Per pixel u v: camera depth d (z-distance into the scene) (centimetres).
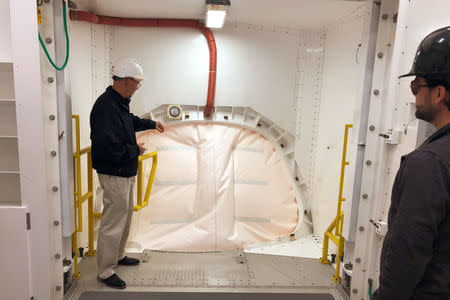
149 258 274
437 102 99
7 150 187
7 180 189
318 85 339
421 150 98
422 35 157
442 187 91
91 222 270
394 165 184
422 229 91
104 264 229
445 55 95
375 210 199
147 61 329
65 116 197
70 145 206
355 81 258
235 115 353
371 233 203
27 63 168
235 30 333
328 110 313
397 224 97
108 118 209
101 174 221
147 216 307
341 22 289
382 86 196
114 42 324
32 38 166
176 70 334
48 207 193
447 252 98
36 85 170
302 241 318
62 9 191
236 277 251
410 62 167
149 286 236
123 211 228
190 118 346
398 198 103
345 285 230
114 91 218
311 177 349
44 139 183
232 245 296
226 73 339
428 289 100
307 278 253
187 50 332
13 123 184
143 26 320
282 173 354
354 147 217
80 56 285
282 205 336
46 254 185
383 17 192
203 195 318
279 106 348
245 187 330
